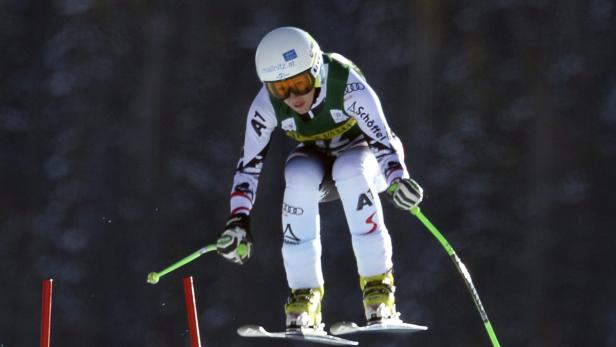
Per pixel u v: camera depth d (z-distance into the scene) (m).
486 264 85.06
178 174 97.81
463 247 85.62
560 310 83.44
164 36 104.56
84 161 101.31
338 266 85.00
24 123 105.12
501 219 87.06
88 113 103.31
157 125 101.19
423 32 96.25
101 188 99.62
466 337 81.50
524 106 91.62
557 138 90.00
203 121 101.12
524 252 85.44
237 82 102.81
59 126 103.81
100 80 104.38
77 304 92.31
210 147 99.25
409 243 84.31
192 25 105.00
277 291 86.75
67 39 106.38
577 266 85.06
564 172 88.88
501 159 89.69
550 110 91.06
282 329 85.50
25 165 102.94
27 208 100.62
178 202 96.19
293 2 104.44
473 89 93.06
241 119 100.94
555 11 94.62
